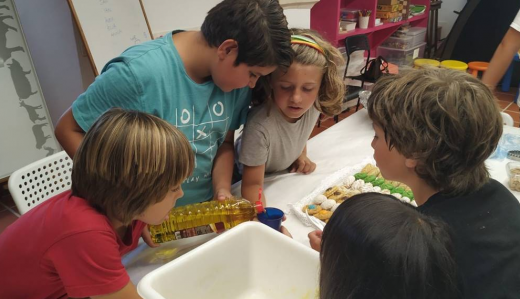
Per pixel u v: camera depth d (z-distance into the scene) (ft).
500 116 2.20
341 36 10.47
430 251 1.39
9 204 7.59
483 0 12.75
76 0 5.93
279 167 4.43
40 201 3.88
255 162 3.82
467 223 2.08
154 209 2.45
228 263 2.78
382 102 2.32
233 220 3.26
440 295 1.40
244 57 2.89
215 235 3.37
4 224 7.05
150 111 3.09
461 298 1.52
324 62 3.47
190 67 3.24
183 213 3.25
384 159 2.52
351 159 4.75
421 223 1.46
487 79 5.90
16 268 2.46
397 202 1.56
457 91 2.09
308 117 4.05
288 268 2.74
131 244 2.80
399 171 2.50
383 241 1.39
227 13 2.88
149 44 3.18
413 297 1.37
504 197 2.27
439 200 2.25
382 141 2.49
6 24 6.64
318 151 5.01
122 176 2.22
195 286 2.63
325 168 4.58
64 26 6.67
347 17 11.20
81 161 2.32
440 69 2.35
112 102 2.99
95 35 6.16
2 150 7.06
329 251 1.53
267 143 3.85
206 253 2.64
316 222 3.50
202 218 3.24
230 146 4.15
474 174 2.23
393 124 2.24
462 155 2.13
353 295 1.42
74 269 2.27
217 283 2.75
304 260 2.64
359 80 10.28
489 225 2.07
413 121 2.15
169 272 2.47
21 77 7.00
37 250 2.34
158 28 7.13
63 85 7.41
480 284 1.91
